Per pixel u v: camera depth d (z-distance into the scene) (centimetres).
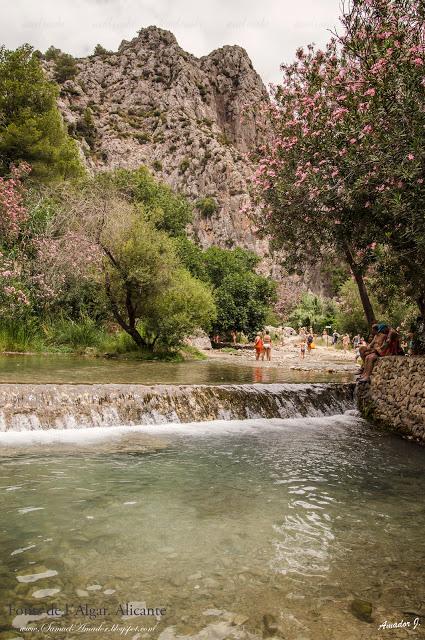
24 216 2138
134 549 407
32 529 439
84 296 2222
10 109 3012
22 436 769
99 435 805
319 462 722
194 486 582
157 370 1437
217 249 4569
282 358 2525
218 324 3916
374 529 472
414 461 754
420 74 779
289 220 1346
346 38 896
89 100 11819
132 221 1947
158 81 12681
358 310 4125
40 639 281
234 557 399
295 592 346
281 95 1305
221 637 289
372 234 1041
